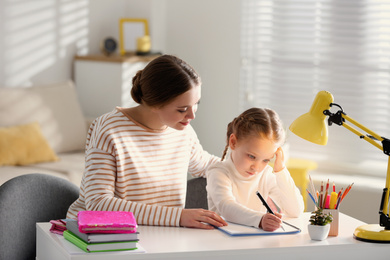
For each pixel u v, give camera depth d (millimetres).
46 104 4348
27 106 4234
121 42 5004
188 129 2391
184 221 2033
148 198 2223
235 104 4562
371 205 3787
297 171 3799
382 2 4027
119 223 1745
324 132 2082
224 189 2188
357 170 4133
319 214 1968
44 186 2428
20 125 4125
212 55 4629
